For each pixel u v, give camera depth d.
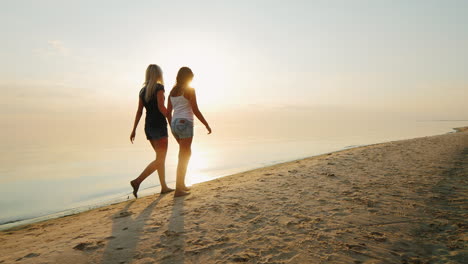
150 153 13.02
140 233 2.15
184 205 2.97
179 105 3.47
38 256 1.78
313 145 13.91
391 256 1.65
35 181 6.16
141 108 3.69
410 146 8.47
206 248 1.84
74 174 7.05
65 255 1.76
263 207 2.76
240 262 1.62
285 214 2.52
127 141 24.44
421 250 1.72
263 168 6.30
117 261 1.67
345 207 2.65
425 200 2.78
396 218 2.30
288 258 1.66
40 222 3.07
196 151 12.17
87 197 4.50
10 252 1.95
